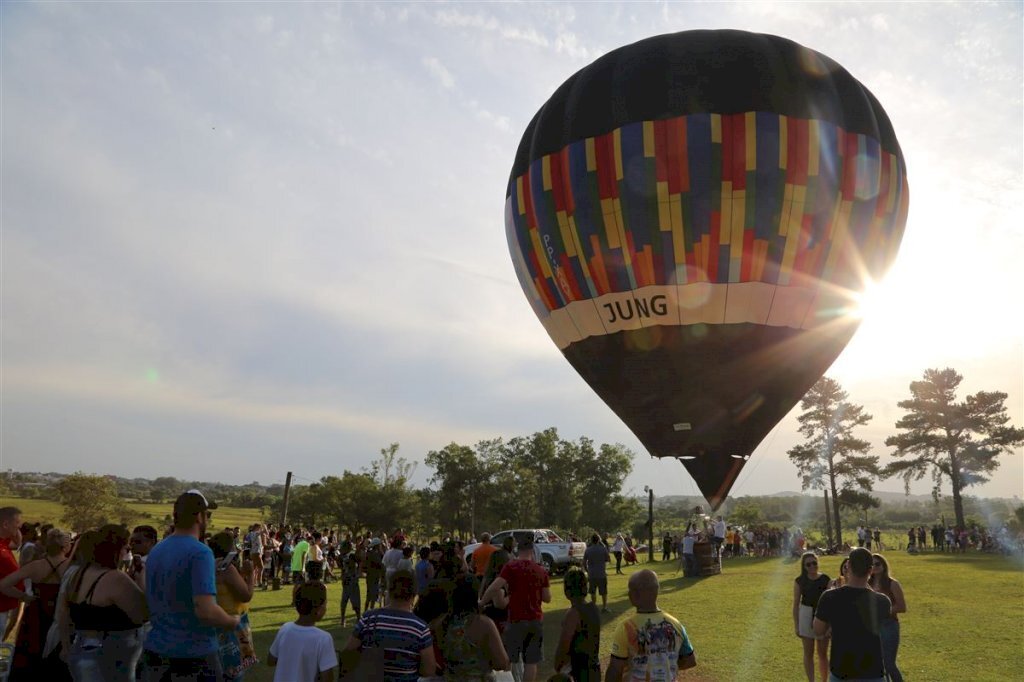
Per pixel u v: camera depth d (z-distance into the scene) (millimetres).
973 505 88062
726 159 14531
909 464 55375
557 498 84000
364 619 4820
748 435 15438
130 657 5012
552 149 16172
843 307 15289
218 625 4449
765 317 14852
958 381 54781
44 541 8328
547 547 26359
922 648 10453
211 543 5586
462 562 6027
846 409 56219
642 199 14820
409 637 4746
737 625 12594
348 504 70125
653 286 14992
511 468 84000
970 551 39969
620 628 4539
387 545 19719
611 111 15391
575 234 15656
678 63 15297
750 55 15273
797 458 56938
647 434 15859
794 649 10477
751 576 22188
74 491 64250
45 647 5996
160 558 4551
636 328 15297
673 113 14852
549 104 17016
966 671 9086
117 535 5117
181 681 4402
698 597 16703
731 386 15148
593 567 15219
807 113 14883
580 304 15953
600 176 15234
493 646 5262
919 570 23234
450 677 5254
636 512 88438
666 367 15242
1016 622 12523
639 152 14883
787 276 14758
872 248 15453
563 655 5473
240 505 118375
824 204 14773
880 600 5227
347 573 13828
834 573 22891
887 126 16219
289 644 4730
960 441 54344
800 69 15352
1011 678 8742
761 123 14633
